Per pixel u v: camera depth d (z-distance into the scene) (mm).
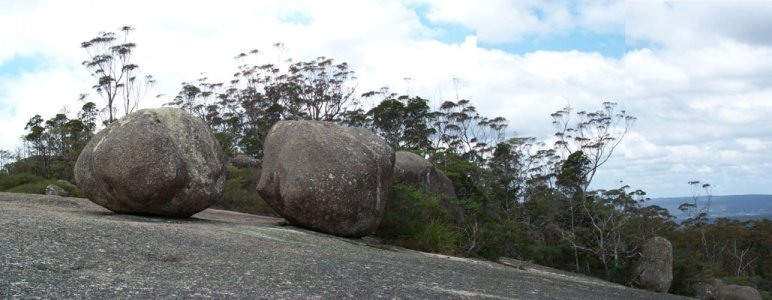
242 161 36438
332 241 13148
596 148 42688
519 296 9078
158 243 8617
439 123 51594
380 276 8656
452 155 35375
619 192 32438
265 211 22672
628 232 32031
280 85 55812
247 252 9133
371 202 14805
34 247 6953
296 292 6516
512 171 45969
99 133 13625
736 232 46031
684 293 31531
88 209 15062
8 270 5719
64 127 37375
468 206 23531
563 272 23000
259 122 54906
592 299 10539
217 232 11000
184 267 7281
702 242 45875
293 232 13156
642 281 28328
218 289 6176
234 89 57094
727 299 30734
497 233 21938
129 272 6539
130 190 12539
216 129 55062
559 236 32938
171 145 12969
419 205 18078
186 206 13391
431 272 10359
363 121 50312
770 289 42062
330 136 14805
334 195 14148
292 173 14227
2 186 26781
